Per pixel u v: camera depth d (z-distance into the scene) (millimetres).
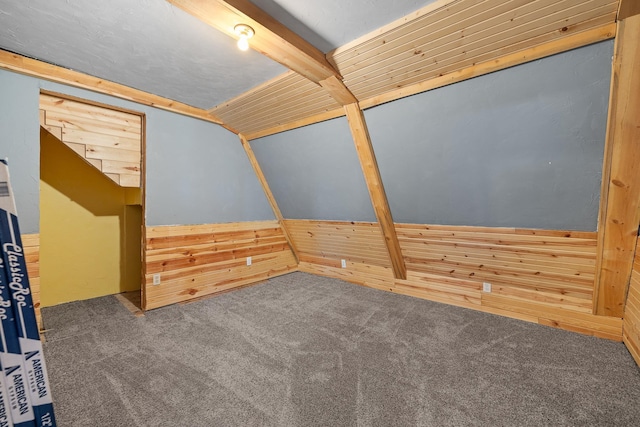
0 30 1729
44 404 867
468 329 2428
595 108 1579
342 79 2129
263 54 1823
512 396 1571
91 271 3348
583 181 1823
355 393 1620
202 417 1441
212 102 2934
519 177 2031
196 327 2496
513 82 1719
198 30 1727
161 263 2988
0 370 799
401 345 2160
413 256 3158
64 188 3158
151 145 2840
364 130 2438
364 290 3570
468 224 2518
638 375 1731
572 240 2102
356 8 1522
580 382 1677
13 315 824
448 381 1715
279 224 4258
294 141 3041
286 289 3615
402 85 2068
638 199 1685
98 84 2396
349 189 3018
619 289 2043
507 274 2633
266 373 1814
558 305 2441
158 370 1845
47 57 2062
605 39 1396
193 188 3193
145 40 1832
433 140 2213
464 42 1663
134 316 2750
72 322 2604
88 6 1512
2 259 812
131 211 3645
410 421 1406
